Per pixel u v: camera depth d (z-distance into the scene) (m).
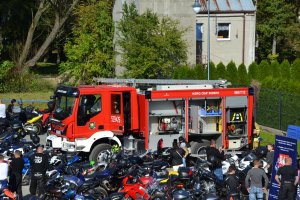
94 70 41.47
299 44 66.31
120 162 19.58
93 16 42.38
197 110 24.58
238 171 19.83
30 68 57.28
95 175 18.69
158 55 38.03
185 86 24.77
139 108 24.08
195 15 46.06
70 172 19.72
